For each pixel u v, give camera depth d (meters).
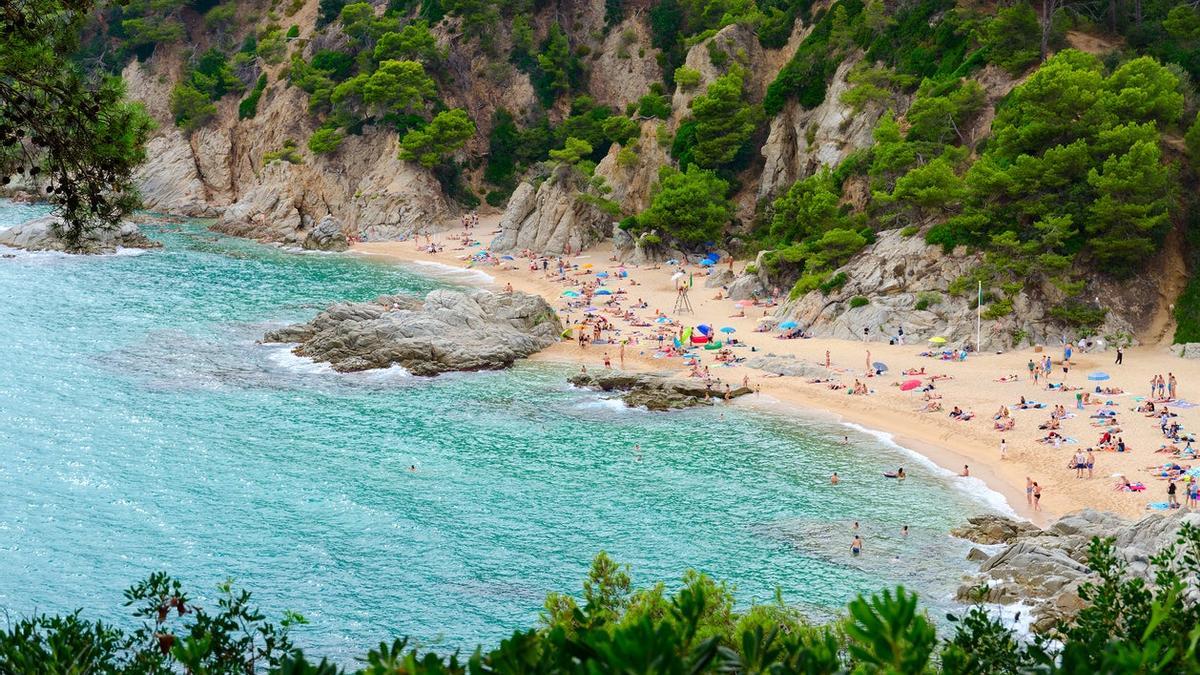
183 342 117.44
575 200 178.12
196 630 21.30
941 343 108.94
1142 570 56.03
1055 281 109.94
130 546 68.69
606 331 124.06
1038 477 79.19
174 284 148.88
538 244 176.62
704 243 163.38
